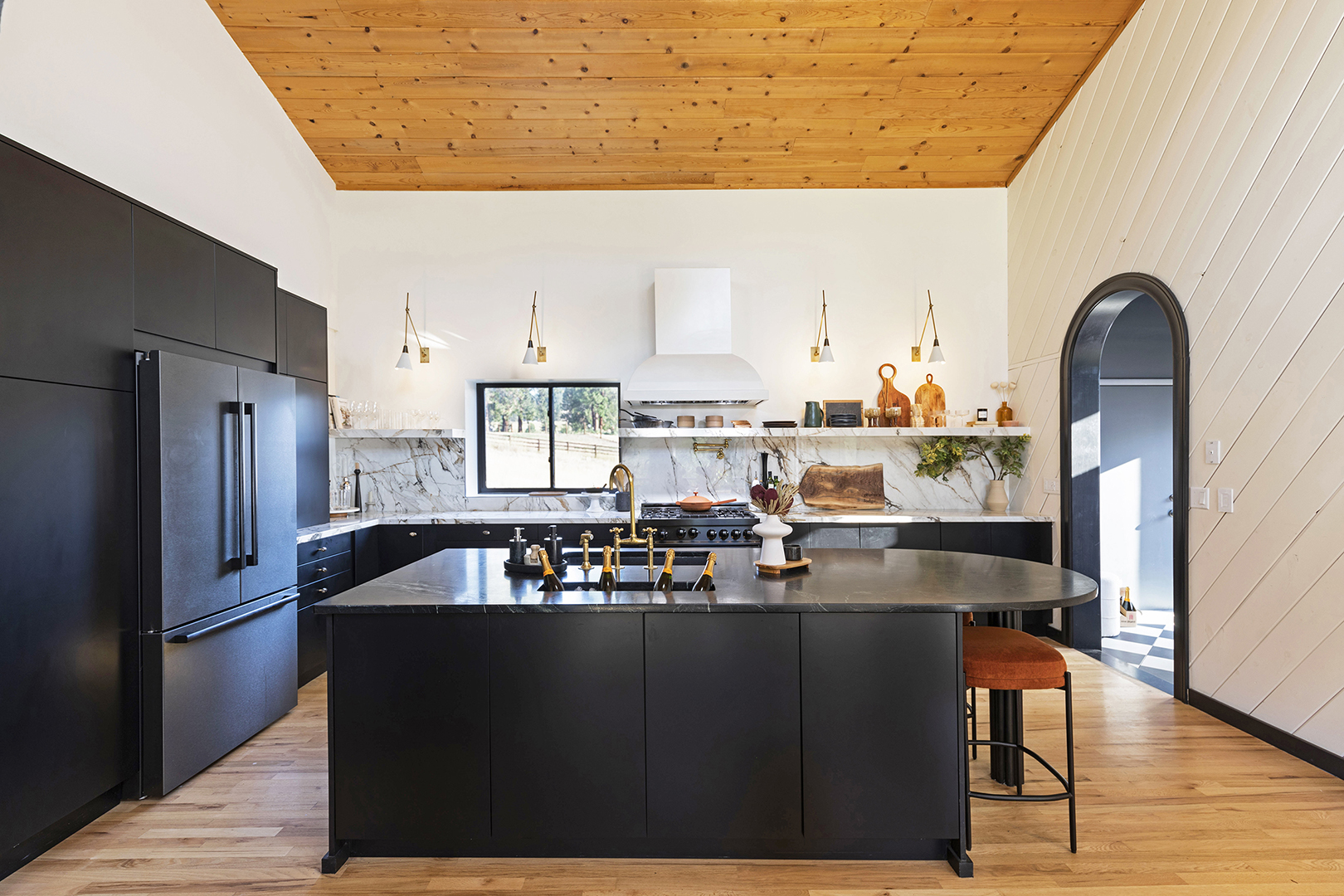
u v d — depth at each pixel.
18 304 2.24
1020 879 2.14
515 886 2.13
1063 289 4.67
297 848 2.35
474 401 5.32
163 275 2.93
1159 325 5.45
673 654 2.21
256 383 3.30
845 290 5.44
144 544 2.71
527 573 2.69
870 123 4.77
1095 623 4.64
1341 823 2.43
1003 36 4.07
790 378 5.42
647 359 5.27
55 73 2.82
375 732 2.23
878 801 2.20
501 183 5.35
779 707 2.20
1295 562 2.96
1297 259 2.92
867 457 5.46
